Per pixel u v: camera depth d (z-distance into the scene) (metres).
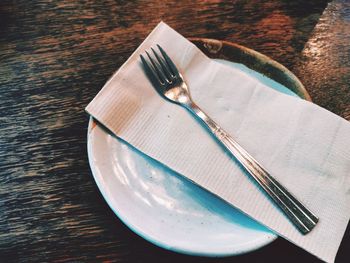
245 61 0.29
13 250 0.22
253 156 0.24
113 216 0.23
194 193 0.23
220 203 0.22
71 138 0.27
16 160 0.26
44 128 0.28
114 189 0.22
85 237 0.22
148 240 0.20
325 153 0.23
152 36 0.30
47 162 0.26
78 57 0.32
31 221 0.23
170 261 0.21
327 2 0.36
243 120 0.26
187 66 0.29
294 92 0.27
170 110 0.26
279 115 0.25
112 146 0.25
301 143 0.24
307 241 0.20
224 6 0.36
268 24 0.34
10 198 0.24
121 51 0.33
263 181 0.23
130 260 0.21
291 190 0.22
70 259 0.21
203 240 0.20
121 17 0.36
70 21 0.36
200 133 0.25
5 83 0.31
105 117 0.25
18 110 0.29
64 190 0.24
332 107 0.28
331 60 0.31
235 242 0.20
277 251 0.21
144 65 0.28
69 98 0.30
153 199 0.22
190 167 0.24
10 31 0.35
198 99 0.27
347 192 0.22
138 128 0.25
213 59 0.30
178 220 0.21
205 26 0.34
